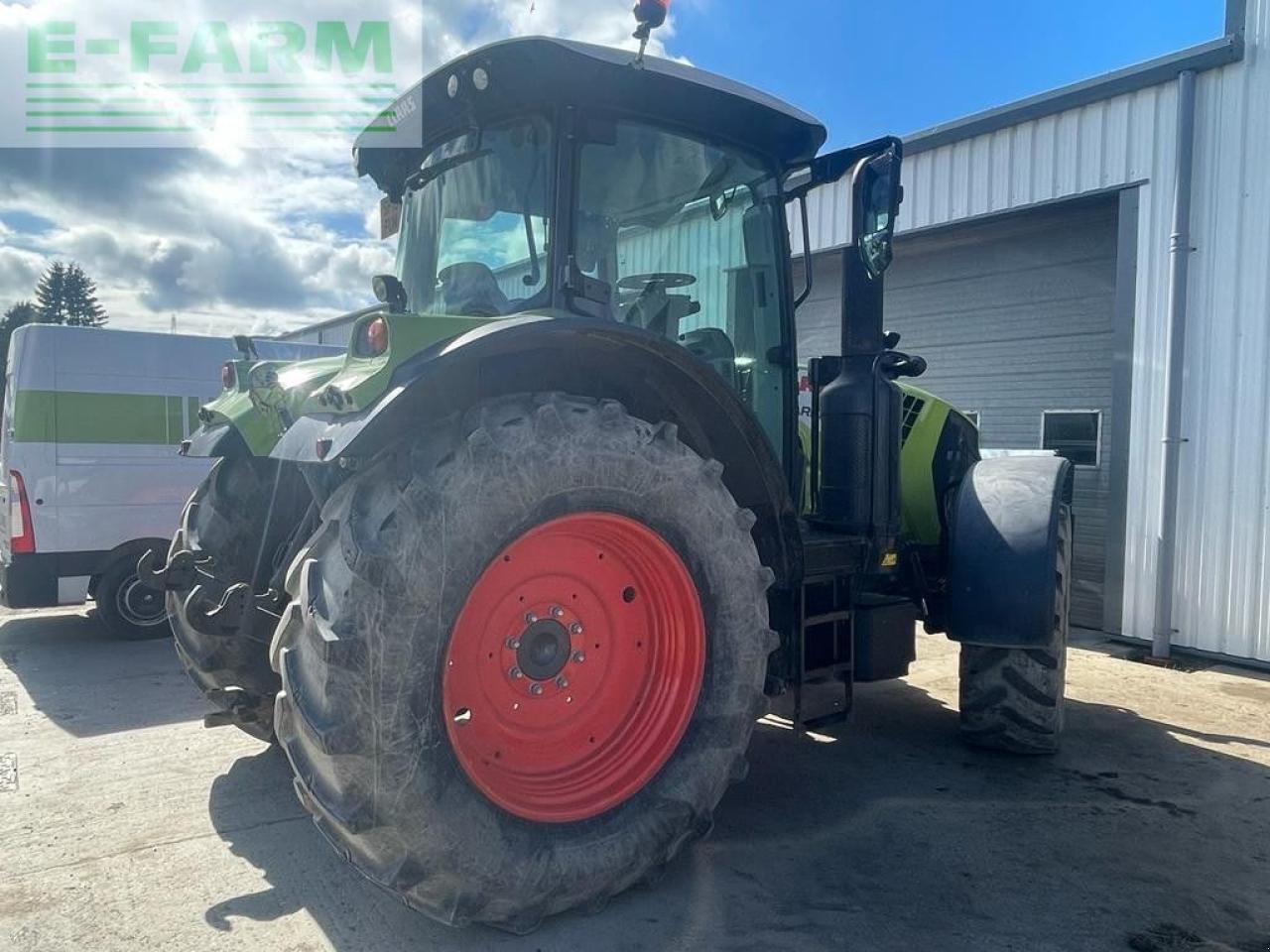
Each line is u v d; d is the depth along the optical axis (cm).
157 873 286
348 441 223
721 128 329
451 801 227
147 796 348
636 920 260
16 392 625
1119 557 642
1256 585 566
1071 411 720
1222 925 264
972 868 297
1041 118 682
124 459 653
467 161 316
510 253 301
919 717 462
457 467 230
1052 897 278
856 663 365
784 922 261
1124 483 637
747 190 347
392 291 345
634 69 281
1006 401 770
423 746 221
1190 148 592
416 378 229
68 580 635
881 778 375
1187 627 602
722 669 277
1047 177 680
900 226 789
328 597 219
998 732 399
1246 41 566
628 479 256
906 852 308
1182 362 601
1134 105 625
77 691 506
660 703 277
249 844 306
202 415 378
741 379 349
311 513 288
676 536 268
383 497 228
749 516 285
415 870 222
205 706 475
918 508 443
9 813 332
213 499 365
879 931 257
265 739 368
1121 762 397
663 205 318
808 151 349
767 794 357
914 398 473
